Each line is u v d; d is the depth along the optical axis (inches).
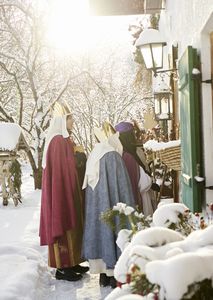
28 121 868.0
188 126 170.6
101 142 203.8
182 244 84.3
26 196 548.7
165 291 69.9
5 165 463.8
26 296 181.6
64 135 212.2
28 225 347.9
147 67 242.8
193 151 165.3
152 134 342.3
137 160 220.1
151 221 149.6
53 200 206.4
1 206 465.4
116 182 197.6
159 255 81.3
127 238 125.8
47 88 742.5
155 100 266.7
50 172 211.5
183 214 117.0
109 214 148.3
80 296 190.1
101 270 201.3
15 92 838.5
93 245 199.6
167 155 204.7
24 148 516.1
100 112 923.4
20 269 212.7
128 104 926.4
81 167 219.5
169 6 285.7
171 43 275.9
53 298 189.6
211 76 164.2
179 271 69.4
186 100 175.5
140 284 76.6
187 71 167.9
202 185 163.5
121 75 973.8
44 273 223.9
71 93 858.1
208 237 82.4
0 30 688.4
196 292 71.1
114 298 87.4
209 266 71.6
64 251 209.6
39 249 270.4
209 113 164.2
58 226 204.8
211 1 140.6
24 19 733.9
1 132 463.5
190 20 187.9
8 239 301.0
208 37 163.5
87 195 203.2
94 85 907.4
